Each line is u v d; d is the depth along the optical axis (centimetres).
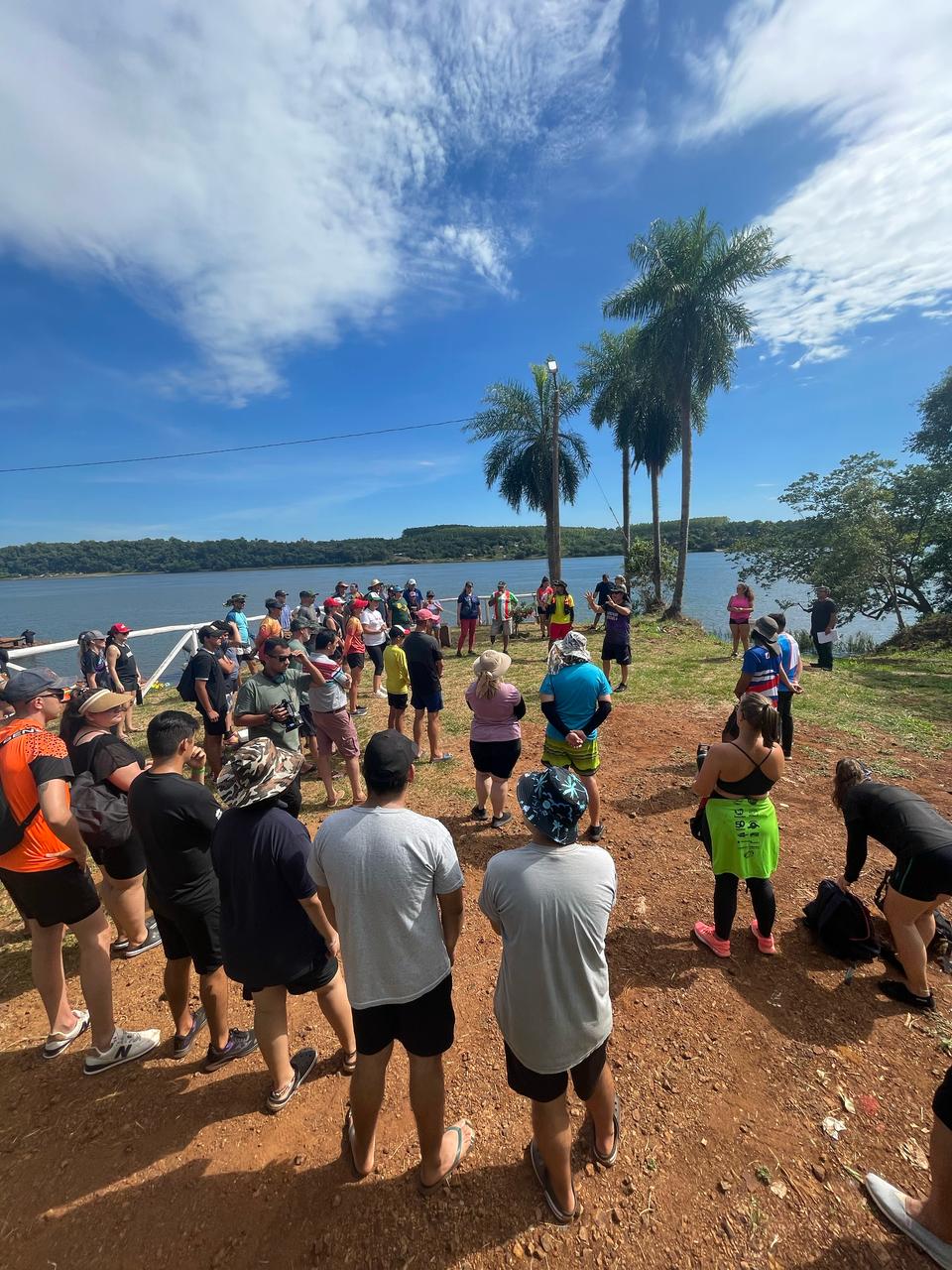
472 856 462
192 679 595
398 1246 201
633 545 2300
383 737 208
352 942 197
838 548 2055
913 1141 229
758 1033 283
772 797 534
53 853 266
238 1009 322
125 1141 245
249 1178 227
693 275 1756
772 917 326
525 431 2245
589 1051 192
